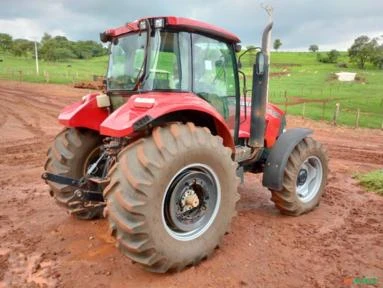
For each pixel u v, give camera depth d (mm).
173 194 3322
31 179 6758
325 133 14391
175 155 3189
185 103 3385
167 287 3240
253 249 3941
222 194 3654
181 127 3357
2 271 3508
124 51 4051
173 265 3340
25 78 39094
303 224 4676
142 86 3664
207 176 3547
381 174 6703
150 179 3078
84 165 4391
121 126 3143
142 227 3072
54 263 3652
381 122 17250
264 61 4211
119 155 3221
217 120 3730
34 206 5273
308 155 4879
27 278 3396
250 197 5789
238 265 3609
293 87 36781
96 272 3484
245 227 4527
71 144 4312
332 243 4133
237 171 4488
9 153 9062
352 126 16250
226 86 4410
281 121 5410
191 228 3502
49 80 37094
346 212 5137
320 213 5090
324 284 3312
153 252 3174
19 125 13586
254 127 4430
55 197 4457
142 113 3209
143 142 3193
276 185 4652
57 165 4332
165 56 3656
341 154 10031
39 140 10875
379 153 10281
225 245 4008
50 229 4445
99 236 4246
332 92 31750
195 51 3887
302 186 5082
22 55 87250
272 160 4703
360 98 26984
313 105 23094
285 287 3266
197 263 3582
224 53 4297
